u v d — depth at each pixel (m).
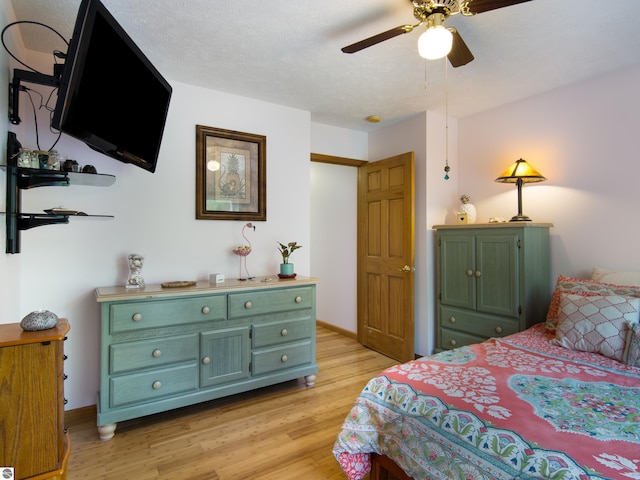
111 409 2.18
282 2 1.80
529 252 2.72
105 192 2.51
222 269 2.97
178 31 2.07
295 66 2.50
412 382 1.64
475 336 3.01
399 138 3.73
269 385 2.93
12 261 1.96
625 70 2.54
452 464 1.31
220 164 2.94
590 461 1.05
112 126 1.74
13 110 1.81
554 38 2.14
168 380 2.36
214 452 2.06
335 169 4.66
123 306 2.20
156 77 2.03
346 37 2.14
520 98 3.12
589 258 2.73
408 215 3.48
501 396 1.46
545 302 2.86
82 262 2.43
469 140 3.59
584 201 2.75
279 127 3.25
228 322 2.59
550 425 1.24
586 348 2.04
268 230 3.20
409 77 2.68
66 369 2.38
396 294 3.65
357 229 4.22
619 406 1.39
